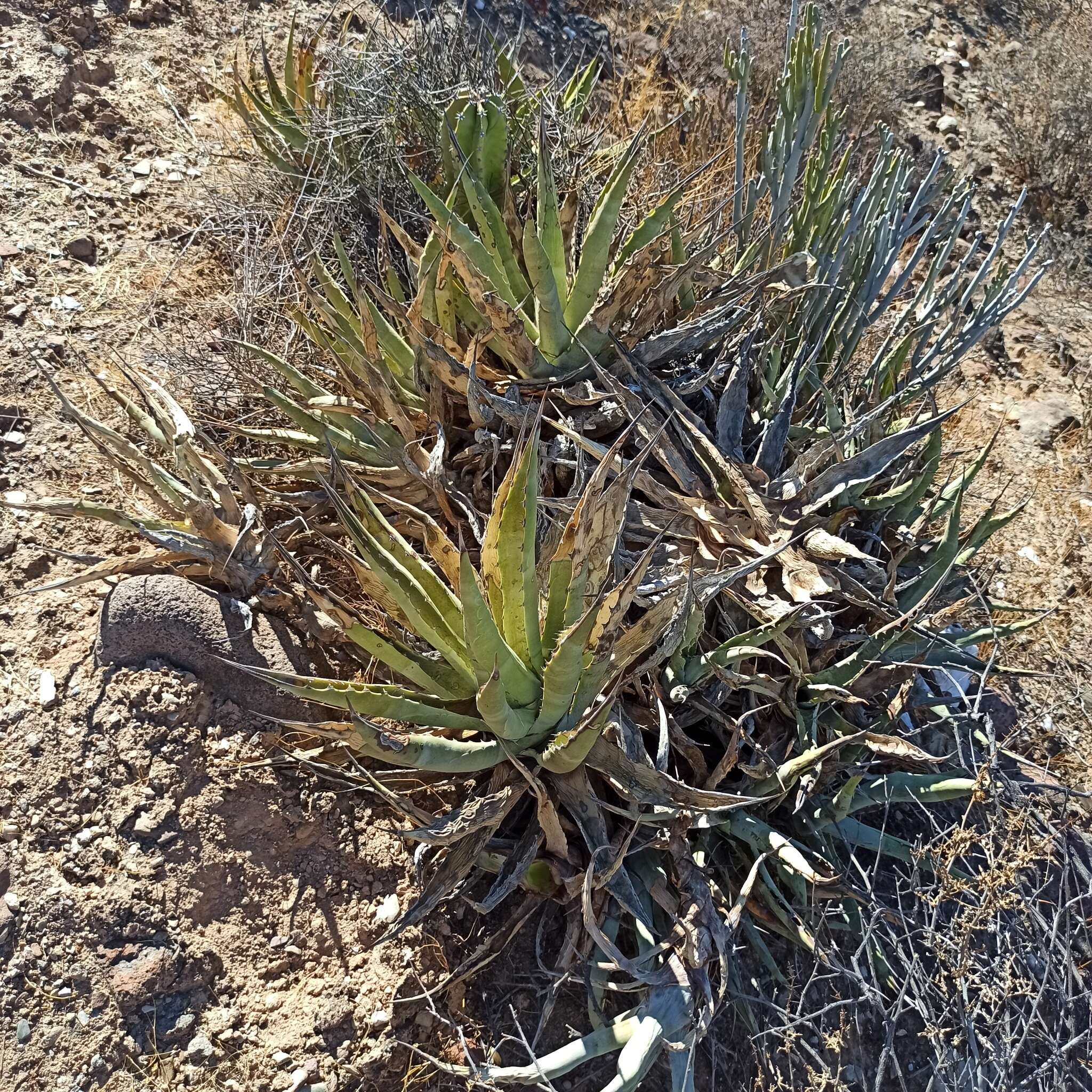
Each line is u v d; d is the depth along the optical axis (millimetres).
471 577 1442
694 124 2877
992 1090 1644
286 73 2443
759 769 1698
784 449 1919
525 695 1612
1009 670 1946
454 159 2113
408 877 1716
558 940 1712
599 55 3061
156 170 2408
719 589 1642
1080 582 2352
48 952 1574
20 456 1938
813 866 1704
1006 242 3064
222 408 2029
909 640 1834
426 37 2482
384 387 1832
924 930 1709
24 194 2250
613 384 1828
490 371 1928
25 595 1802
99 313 2143
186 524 1805
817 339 2123
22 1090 1511
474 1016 1648
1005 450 2578
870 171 2918
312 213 2260
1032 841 1777
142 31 2631
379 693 1558
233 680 1742
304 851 1702
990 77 3475
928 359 2082
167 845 1646
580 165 2377
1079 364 2768
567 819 1662
